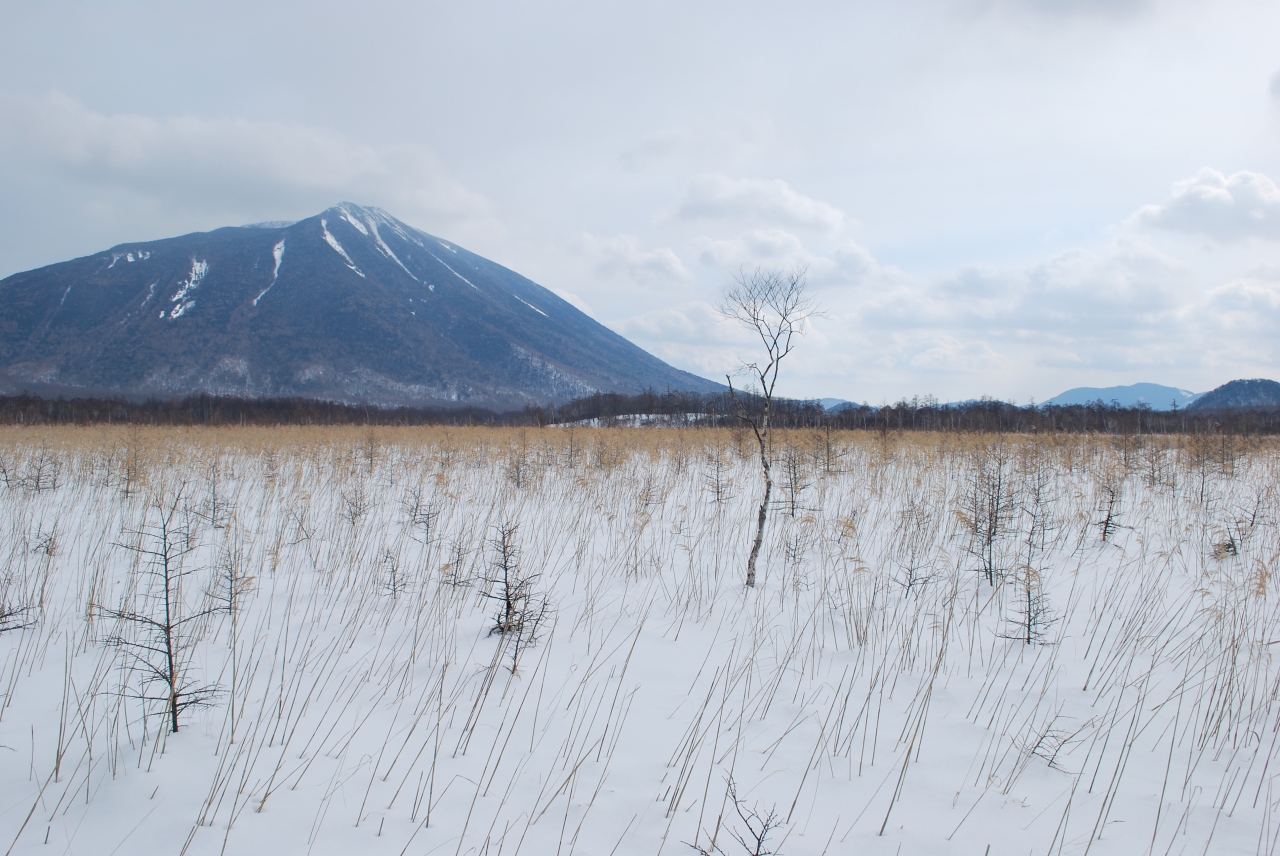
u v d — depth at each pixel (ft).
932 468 44.29
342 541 28.35
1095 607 21.30
